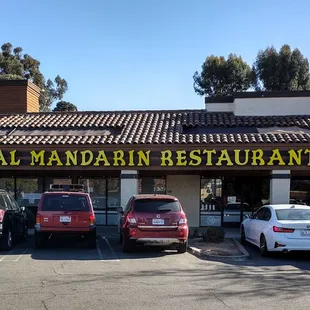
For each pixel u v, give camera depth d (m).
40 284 8.61
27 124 21.66
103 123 21.53
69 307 6.93
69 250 13.52
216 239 15.16
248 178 21.66
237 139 18.02
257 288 8.40
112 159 18.20
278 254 13.17
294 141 17.56
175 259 11.98
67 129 21.00
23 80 25.52
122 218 14.50
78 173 21.77
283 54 51.66
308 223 12.11
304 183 21.50
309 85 52.16
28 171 21.31
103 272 9.96
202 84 55.94
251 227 14.22
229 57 55.38
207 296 7.71
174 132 19.47
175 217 12.84
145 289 8.23
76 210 13.43
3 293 7.84
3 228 12.89
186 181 21.66
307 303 7.30
